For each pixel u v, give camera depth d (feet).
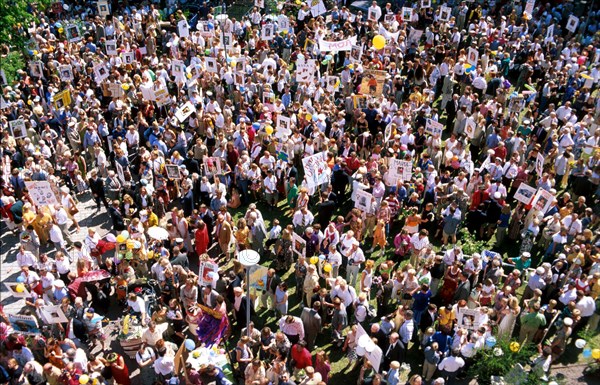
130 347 50.03
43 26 104.88
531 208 61.93
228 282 54.29
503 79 88.38
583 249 55.72
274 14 114.93
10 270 61.00
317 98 83.51
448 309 52.16
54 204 60.80
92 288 54.44
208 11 115.14
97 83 84.74
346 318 50.34
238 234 58.59
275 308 54.70
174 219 59.52
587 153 72.54
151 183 66.74
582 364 51.80
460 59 88.22
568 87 85.76
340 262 55.42
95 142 73.72
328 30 106.01
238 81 84.28
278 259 59.41
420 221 59.62
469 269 54.80
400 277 53.26
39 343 48.34
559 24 112.88
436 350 46.50
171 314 50.65
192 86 82.84
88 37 102.53
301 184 73.00
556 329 53.26
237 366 49.85
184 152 72.74
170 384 44.91
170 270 53.01
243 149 72.54
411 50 98.37
